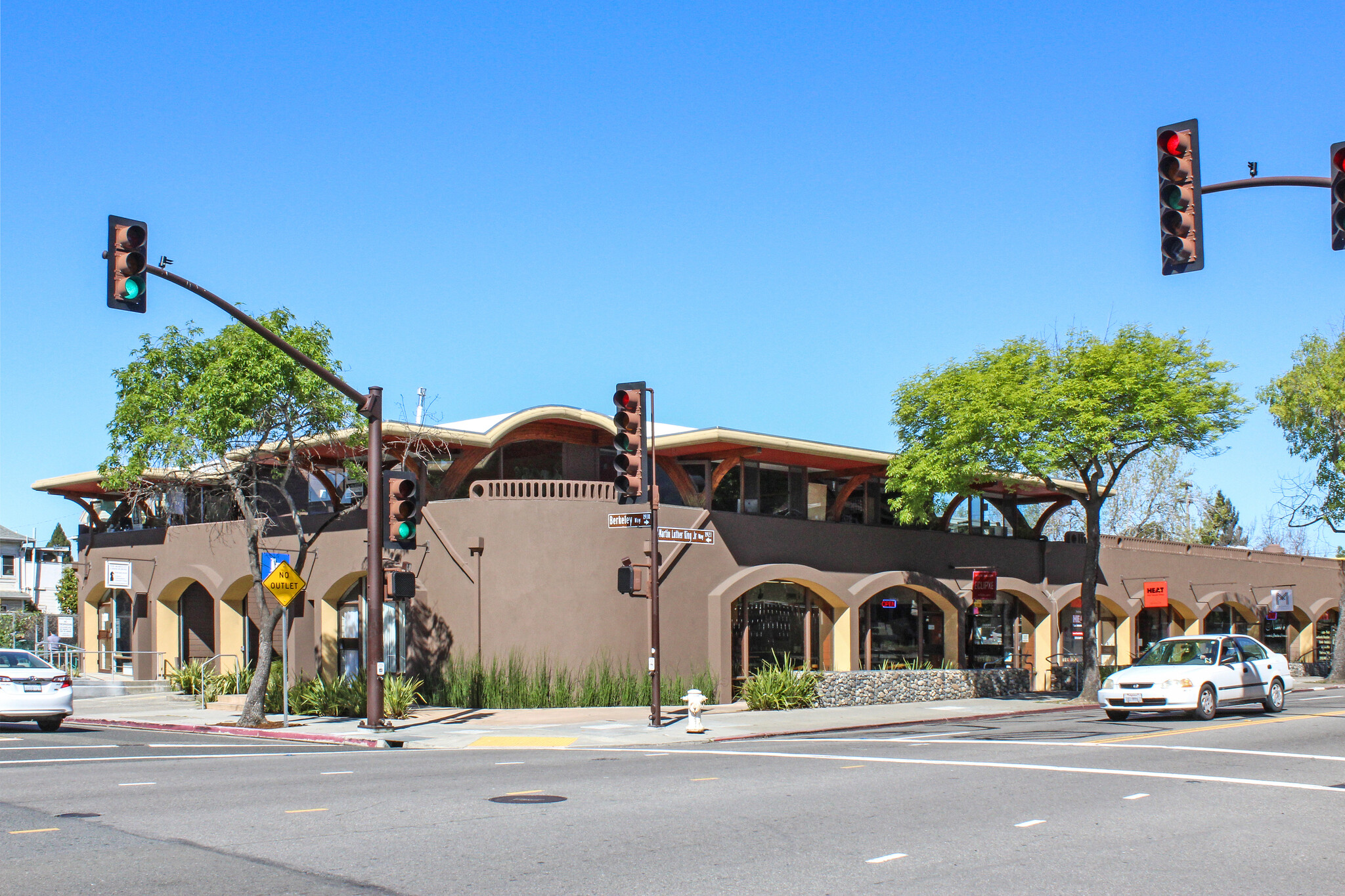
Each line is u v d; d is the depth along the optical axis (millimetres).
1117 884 8266
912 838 9945
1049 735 20281
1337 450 44281
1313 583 51938
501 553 26797
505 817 10883
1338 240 11680
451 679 26641
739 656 29562
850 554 32250
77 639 39562
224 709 28375
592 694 26359
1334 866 8922
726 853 9219
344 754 17797
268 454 27562
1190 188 11477
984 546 36281
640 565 27453
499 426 29031
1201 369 28828
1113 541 41062
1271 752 16797
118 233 15070
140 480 25266
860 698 29578
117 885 7934
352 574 29219
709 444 29375
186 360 23828
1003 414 28422
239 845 9375
